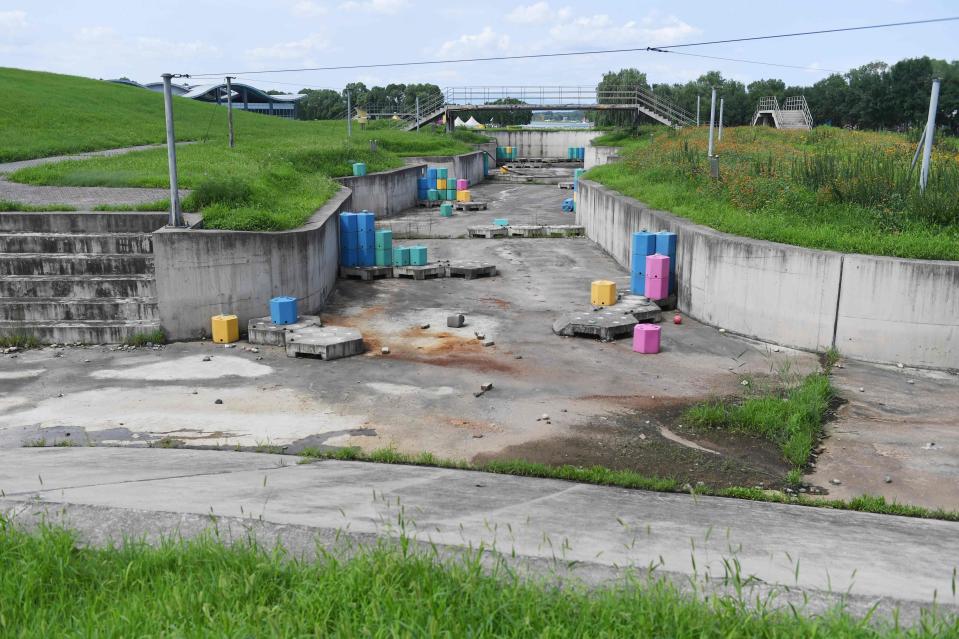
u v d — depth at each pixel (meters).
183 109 57.03
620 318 18.78
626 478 10.55
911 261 16.08
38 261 18.39
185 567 5.06
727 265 18.83
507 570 5.01
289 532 5.93
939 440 12.56
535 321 19.69
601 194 30.59
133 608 4.39
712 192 25.06
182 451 11.35
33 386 14.67
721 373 15.82
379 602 4.39
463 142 69.31
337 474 9.71
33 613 4.48
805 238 18.12
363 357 16.69
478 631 4.16
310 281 20.34
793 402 13.46
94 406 13.61
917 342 16.25
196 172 27.05
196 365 16.09
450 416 13.27
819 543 6.99
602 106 67.94
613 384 15.05
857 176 22.36
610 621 4.27
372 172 42.31
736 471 11.33
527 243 32.03
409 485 9.09
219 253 18.22
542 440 12.28
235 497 7.36
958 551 7.26
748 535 7.17
